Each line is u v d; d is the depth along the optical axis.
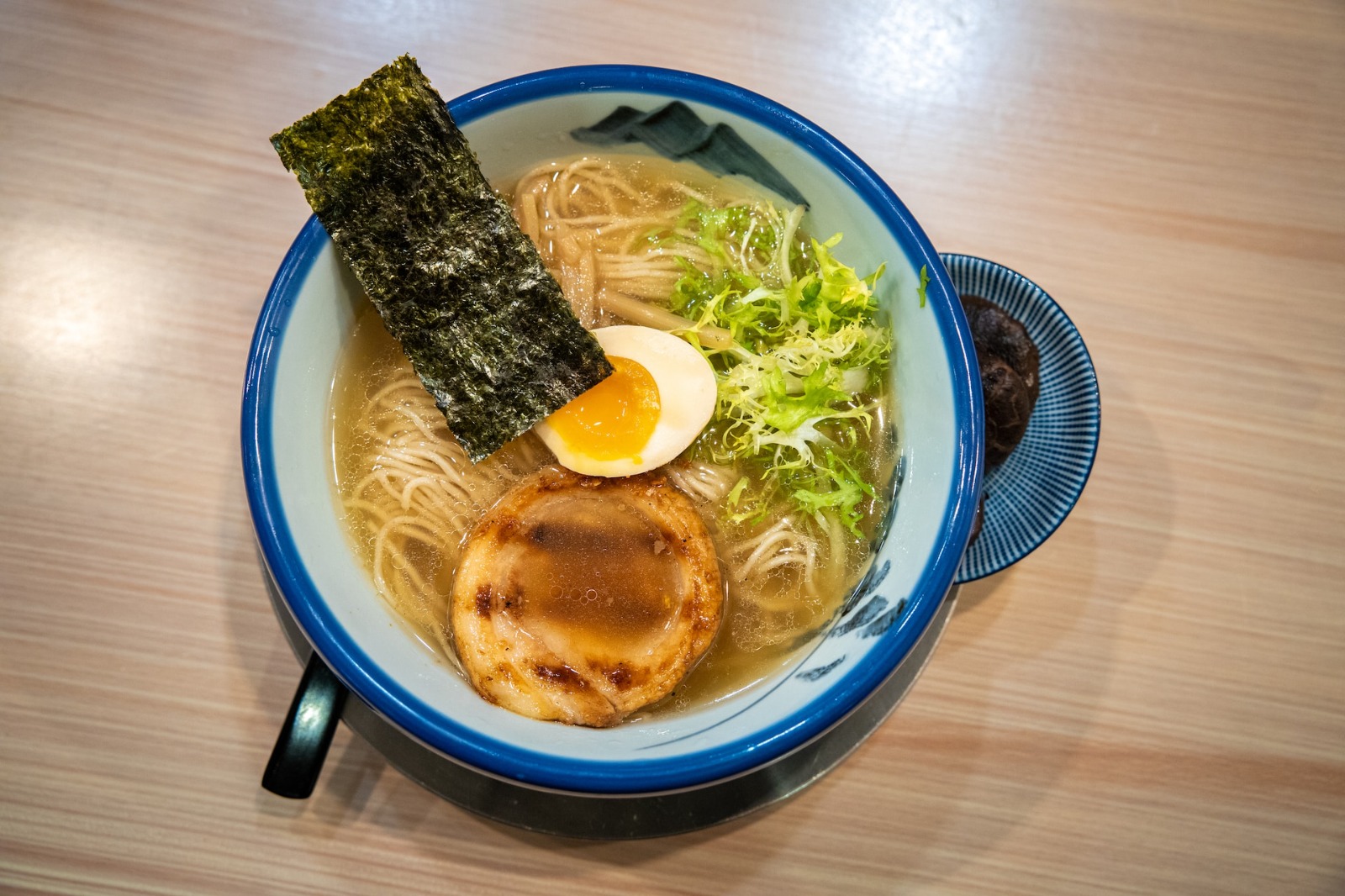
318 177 0.27
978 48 0.39
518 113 0.30
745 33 0.38
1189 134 0.39
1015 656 0.35
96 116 0.36
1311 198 0.39
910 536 0.29
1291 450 0.37
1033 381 0.35
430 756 0.31
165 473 0.34
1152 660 0.36
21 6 0.36
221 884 0.32
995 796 0.34
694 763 0.25
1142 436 0.37
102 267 0.35
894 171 0.38
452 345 0.29
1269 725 0.35
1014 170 0.38
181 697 0.33
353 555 0.31
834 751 0.32
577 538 0.31
